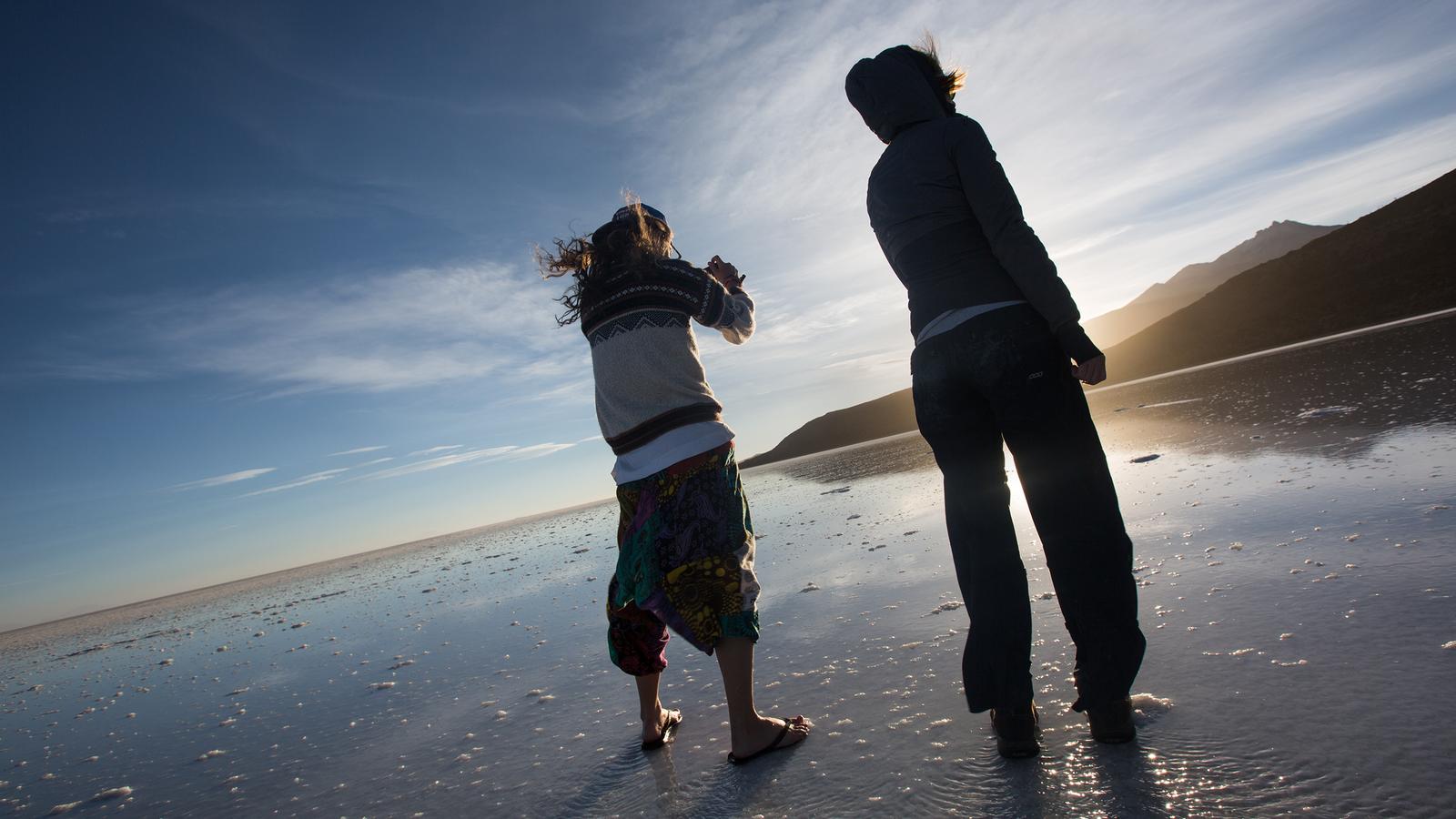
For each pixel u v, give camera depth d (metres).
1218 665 1.55
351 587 9.61
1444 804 0.96
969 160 1.52
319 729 2.75
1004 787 1.27
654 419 1.83
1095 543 1.41
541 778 1.81
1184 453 4.77
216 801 2.13
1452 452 3.05
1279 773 1.12
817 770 1.49
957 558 1.57
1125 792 1.16
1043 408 1.44
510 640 3.78
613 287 1.92
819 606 2.94
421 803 1.81
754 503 8.93
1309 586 1.90
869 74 1.73
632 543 1.81
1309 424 4.68
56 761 3.04
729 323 2.08
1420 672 1.33
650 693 1.89
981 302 1.50
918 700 1.74
